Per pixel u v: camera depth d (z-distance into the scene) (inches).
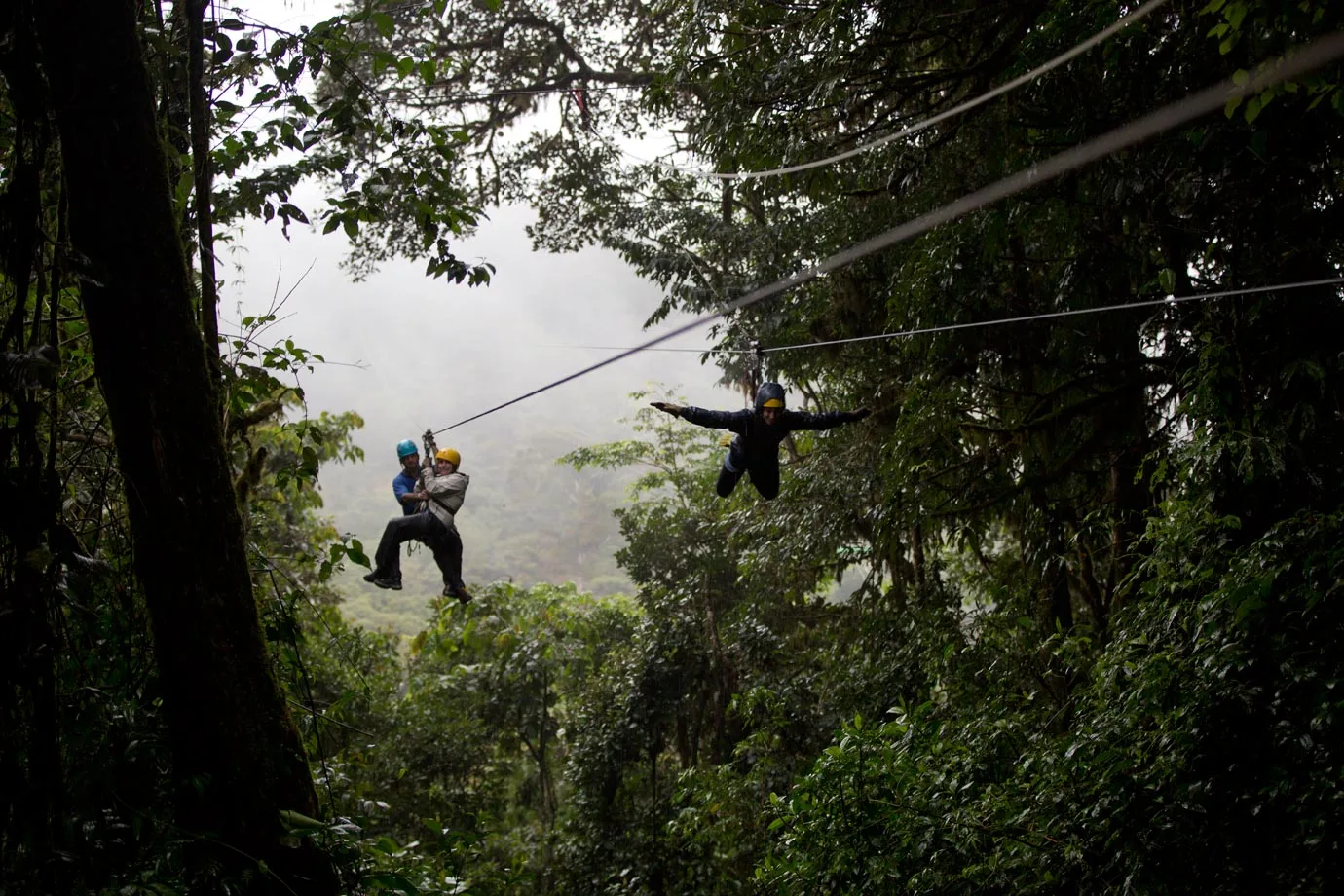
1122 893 220.7
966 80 358.6
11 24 171.0
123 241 180.2
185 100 251.1
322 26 251.3
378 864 211.9
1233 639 244.2
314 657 605.6
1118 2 271.9
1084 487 424.2
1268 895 210.4
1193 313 307.7
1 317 214.7
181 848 180.7
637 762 708.0
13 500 168.9
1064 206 332.2
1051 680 361.4
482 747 826.8
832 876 266.2
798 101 350.3
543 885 663.8
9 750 167.0
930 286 367.2
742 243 568.1
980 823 252.4
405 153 282.7
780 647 589.6
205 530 184.9
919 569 479.5
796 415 269.3
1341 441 268.4
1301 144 258.1
